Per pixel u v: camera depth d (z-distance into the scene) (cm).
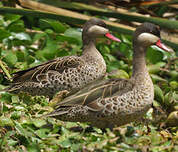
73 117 1052
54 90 1259
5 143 936
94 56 1297
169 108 1248
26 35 1578
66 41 1573
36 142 966
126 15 1482
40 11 1456
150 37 1095
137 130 1027
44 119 1090
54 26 1560
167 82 1419
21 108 1123
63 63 1264
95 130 1055
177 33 1634
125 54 1569
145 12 1734
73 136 984
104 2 1708
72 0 1720
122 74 1391
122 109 1031
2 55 1442
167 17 1803
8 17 1658
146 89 1052
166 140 1020
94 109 1033
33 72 1253
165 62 1609
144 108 1051
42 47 1559
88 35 1327
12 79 1293
